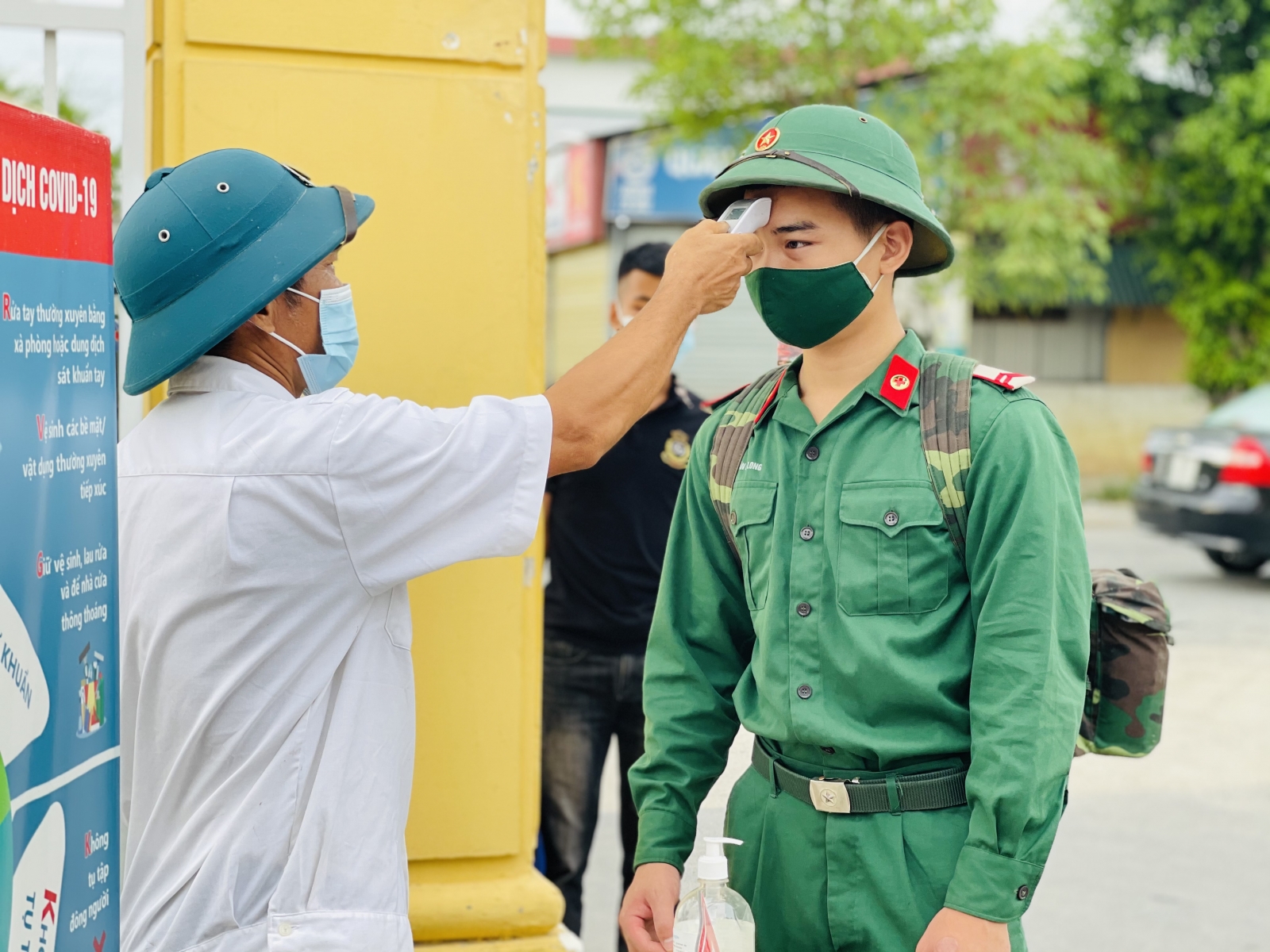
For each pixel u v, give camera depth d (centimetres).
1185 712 657
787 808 177
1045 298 1523
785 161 173
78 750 120
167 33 221
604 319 1728
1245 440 985
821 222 175
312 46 225
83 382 121
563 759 330
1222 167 1652
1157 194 1703
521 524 160
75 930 120
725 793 202
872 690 168
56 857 116
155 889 159
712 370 799
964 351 1622
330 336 170
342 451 155
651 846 189
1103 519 1541
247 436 157
